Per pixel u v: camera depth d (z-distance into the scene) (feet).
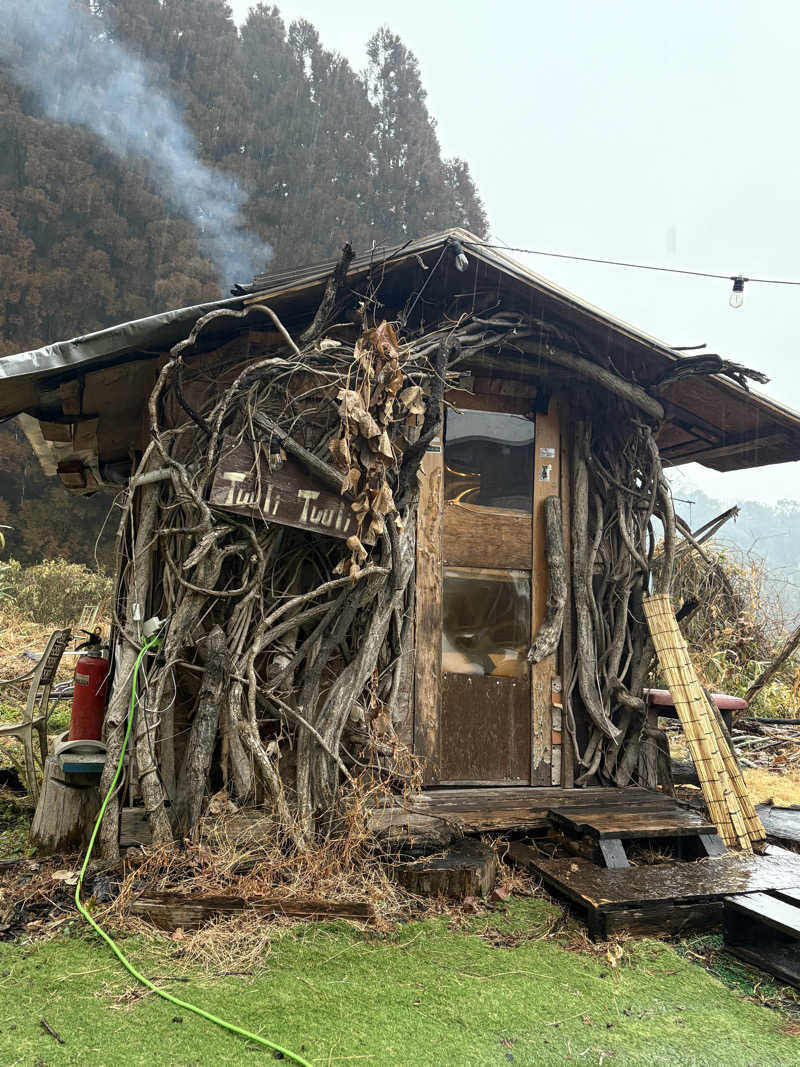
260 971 9.78
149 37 109.40
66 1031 8.37
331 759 13.41
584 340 16.14
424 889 12.10
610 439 17.63
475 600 16.49
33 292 85.92
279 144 112.98
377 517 12.91
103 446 17.87
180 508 13.71
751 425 19.42
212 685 12.70
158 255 95.76
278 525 13.78
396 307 15.93
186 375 14.82
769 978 10.36
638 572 17.54
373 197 117.70
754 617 33.30
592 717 16.67
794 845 14.64
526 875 13.20
